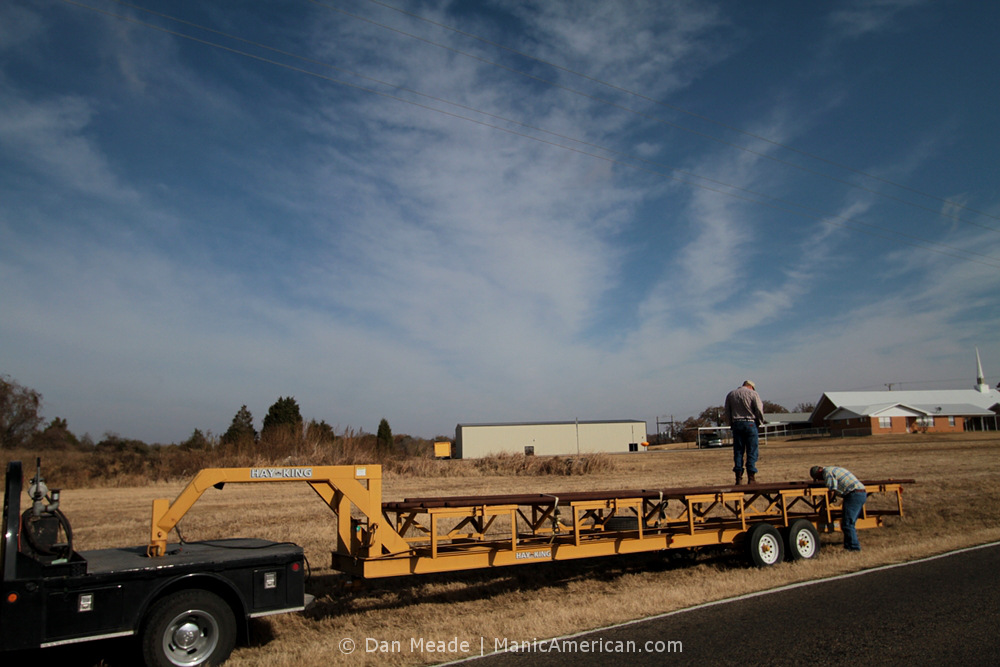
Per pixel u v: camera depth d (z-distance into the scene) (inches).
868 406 2967.5
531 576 379.6
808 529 414.3
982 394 3211.1
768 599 297.0
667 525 407.5
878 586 313.3
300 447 1240.2
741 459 470.0
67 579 205.0
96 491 941.8
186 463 1138.0
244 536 485.7
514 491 782.5
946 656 211.2
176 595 222.1
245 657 236.1
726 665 210.1
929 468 938.7
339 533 304.2
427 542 333.4
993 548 398.3
